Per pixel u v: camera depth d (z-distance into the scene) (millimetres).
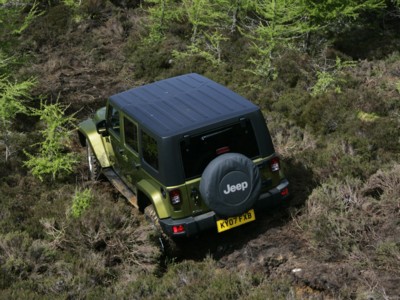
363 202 7945
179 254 7852
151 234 7824
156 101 8094
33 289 6980
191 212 7262
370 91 11758
